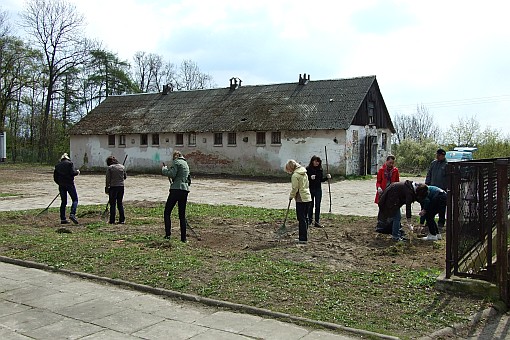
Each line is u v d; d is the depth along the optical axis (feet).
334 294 21.58
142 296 22.40
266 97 122.52
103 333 17.94
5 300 21.95
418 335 17.16
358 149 110.32
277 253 30.04
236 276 24.38
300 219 34.09
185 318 19.42
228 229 39.55
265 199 67.21
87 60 171.53
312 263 27.35
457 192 22.00
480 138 144.66
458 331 17.84
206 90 138.72
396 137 216.33
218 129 117.39
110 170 43.78
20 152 177.78
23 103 172.65
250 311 19.94
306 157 108.27
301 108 112.88
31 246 32.48
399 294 21.52
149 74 208.44
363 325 18.01
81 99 177.88
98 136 139.44
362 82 115.03
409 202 33.83
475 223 24.61
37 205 58.80
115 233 37.73
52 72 167.43
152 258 28.37
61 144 167.73
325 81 120.67
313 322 18.40
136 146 133.08
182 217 34.83
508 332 17.81
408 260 28.17
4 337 17.62
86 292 23.09
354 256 29.30
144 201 62.18
